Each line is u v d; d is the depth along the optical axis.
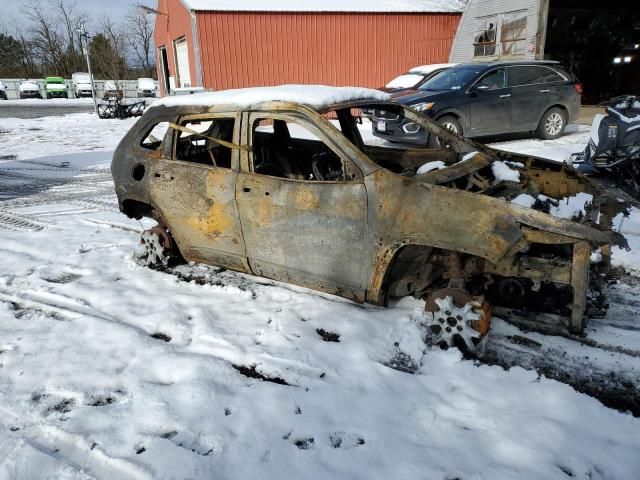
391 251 3.25
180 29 18.91
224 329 3.57
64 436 2.54
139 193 4.48
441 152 4.77
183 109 4.27
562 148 9.92
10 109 27.80
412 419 2.62
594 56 20.06
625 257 4.63
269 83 17.45
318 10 17.09
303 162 5.09
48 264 4.95
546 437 2.45
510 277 3.46
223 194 3.90
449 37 18.98
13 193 8.16
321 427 2.57
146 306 4.00
